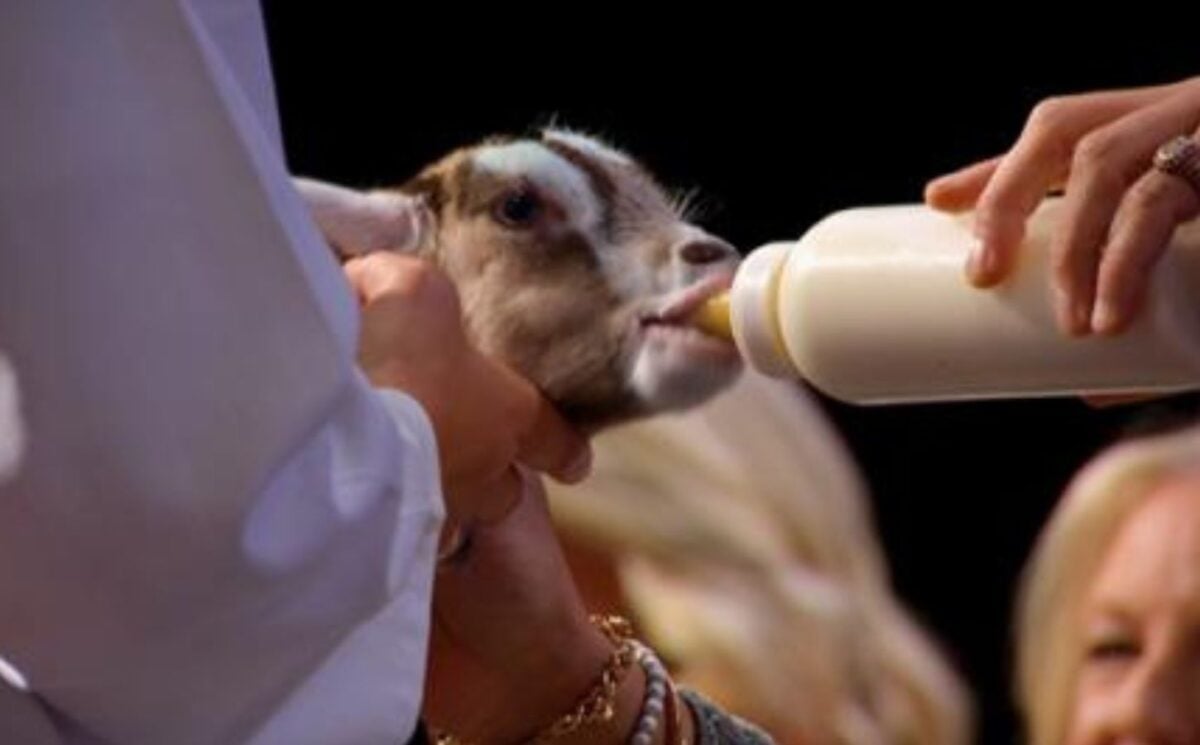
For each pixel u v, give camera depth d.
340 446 3.41
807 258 3.94
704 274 4.05
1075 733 6.03
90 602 3.31
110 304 3.24
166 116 3.25
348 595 3.42
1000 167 3.86
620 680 4.77
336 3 6.50
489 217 4.07
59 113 3.23
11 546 3.29
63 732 3.46
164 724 3.43
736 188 7.09
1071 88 7.15
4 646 3.36
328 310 3.33
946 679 6.17
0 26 3.21
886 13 7.09
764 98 7.06
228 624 3.35
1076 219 3.72
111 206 3.24
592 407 4.07
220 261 3.27
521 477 4.21
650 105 6.99
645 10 6.90
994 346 3.84
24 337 3.24
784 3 7.02
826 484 6.17
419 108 6.54
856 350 3.90
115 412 3.25
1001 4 7.09
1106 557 6.03
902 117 7.12
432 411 3.81
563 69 6.80
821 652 6.08
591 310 4.04
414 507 3.49
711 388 4.07
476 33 6.59
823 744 6.04
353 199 4.10
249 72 3.46
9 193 3.22
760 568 6.09
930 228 3.92
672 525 6.10
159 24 3.23
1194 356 3.73
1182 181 3.68
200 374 3.27
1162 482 6.05
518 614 4.66
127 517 3.26
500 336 4.05
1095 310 3.68
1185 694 5.91
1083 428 7.27
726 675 6.02
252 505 3.28
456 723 4.74
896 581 7.36
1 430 3.26
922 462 7.34
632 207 4.10
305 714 3.50
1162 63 7.12
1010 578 7.30
